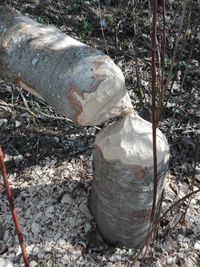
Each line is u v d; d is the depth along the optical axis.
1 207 1.82
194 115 2.26
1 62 1.54
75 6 3.00
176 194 1.87
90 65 1.32
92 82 1.29
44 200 1.83
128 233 1.59
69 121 2.18
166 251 1.67
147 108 2.16
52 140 2.09
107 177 1.46
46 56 1.41
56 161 2.00
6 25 1.54
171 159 2.04
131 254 1.64
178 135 2.15
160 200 1.56
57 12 2.94
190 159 2.04
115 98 1.34
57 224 1.75
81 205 1.79
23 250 1.21
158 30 2.66
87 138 2.11
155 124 1.19
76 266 1.62
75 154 2.03
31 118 2.17
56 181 1.91
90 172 1.94
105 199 1.53
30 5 2.98
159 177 1.46
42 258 1.64
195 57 2.56
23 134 2.12
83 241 1.69
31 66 1.44
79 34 2.76
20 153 2.04
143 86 2.35
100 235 1.71
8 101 2.27
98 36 2.77
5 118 2.19
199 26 2.58
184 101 2.30
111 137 1.42
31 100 2.20
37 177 1.93
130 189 1.44
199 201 1.85
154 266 1.61
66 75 1.34
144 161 1.39
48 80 1.39
